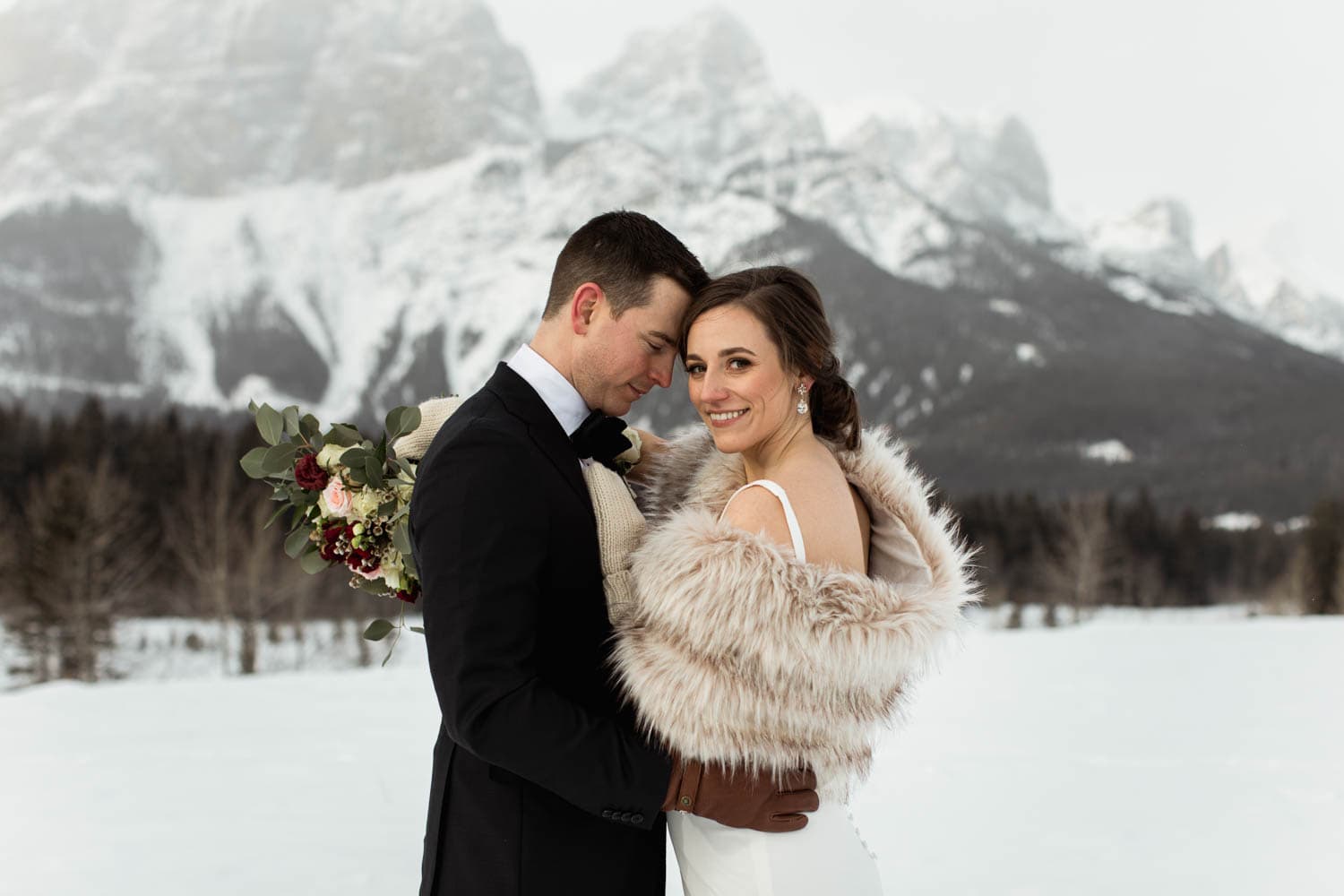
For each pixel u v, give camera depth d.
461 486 1.65
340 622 28.11
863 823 4.78
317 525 2.11
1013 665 11.59
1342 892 3.85
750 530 1.73
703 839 1.80
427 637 1.65
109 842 4.36
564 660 1.74
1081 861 4.18
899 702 1.85
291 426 2.14
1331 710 8.20
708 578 1.64
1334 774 5.75
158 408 147.62
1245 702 8.66
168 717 7.99
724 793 1.70
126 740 6.88
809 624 1.62
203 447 37.75
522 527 1.66
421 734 7.19
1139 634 16.11
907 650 1.68
